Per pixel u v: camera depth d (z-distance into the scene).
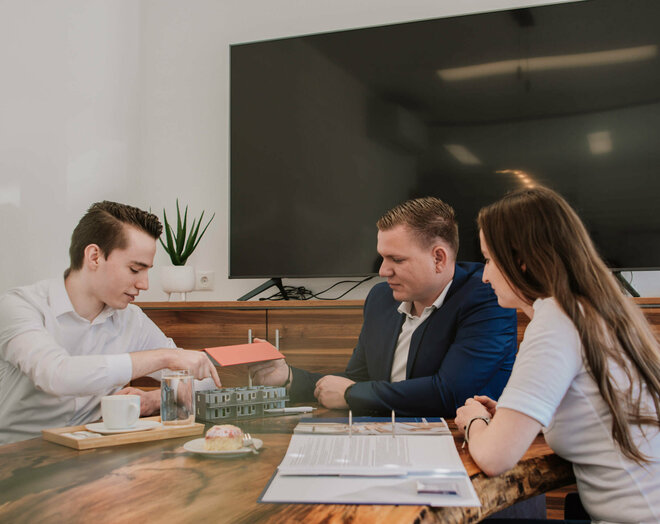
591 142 2.52
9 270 2.62
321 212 2.86
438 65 2.74
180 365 1.32
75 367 1.27
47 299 1.58
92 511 0.68
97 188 3.02
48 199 2.79
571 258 1.01
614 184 2.48
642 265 2.42
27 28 2.73
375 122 2.81
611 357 0.94
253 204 2.95
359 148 2.82
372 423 1.10
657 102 2.45
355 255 2.79
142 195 3.26
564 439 0.96
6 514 0.68
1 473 0.85
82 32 2.98
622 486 0.91
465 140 2.68
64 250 2.85
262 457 0.93
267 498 0.71
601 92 2.52
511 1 2.75
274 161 2.94
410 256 1.49
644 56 2.47
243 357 1.39
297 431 1.03
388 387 1.38
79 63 2.96
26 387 1.51
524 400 0.89
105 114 3.07
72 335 1.59
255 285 3.06
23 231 2.68
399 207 1.56
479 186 2.64
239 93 3.02
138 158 3.28
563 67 2.57
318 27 3.05
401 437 0.98
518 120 2.61
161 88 3.29
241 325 2.55
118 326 1.71
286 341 2.49
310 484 0.76
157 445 1.04
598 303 0.98
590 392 0.94
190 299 3.13
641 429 0.93
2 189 2.60
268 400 1.35
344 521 0.64
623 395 0.93
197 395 1.29
